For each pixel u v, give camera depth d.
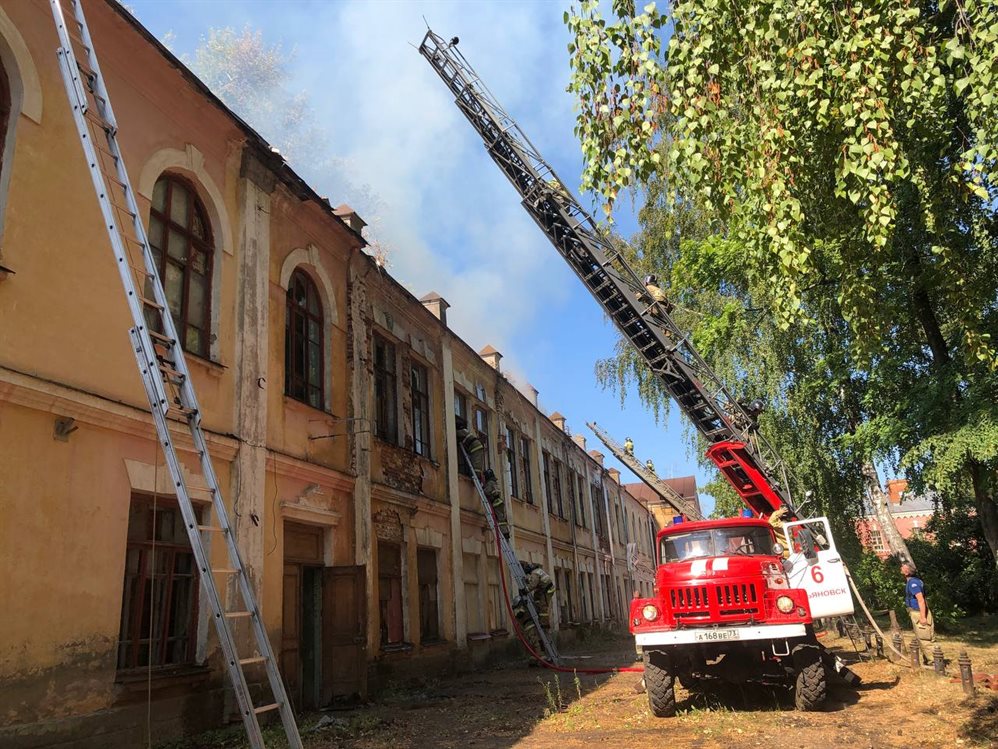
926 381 11.11
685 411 12.69
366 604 11.71
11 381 6.48
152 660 7.90
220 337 9.70
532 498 24.64
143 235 6.06
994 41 5.10
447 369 18.19
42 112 7.33
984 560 24.06
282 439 10.74
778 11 5.54
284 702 5.27
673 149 5.94
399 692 12.39
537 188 11.81
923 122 7.32
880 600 19.84
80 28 6.64
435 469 16.58
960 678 9.73
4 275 6.59
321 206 12.27
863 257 7.96
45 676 6.49
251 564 9.48
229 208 10.34
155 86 9.05
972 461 11.29
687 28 5.95
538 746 7.45
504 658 18.47
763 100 5.98
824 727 7.39
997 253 9.09
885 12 5.42
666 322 12.31
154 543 7.89
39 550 6.63
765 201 6.02
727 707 8.91
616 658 19.27
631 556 39.16
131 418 7.83
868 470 17.69
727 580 8.61
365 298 14.08
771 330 16.20
